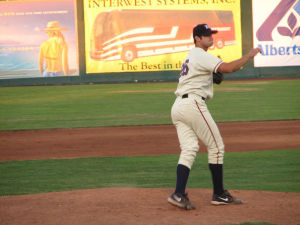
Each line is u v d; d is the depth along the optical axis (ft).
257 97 228.02
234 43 329.11
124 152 109.40
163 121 164.35
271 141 119.34
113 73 332.19
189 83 55.42
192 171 85.20
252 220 49.37
